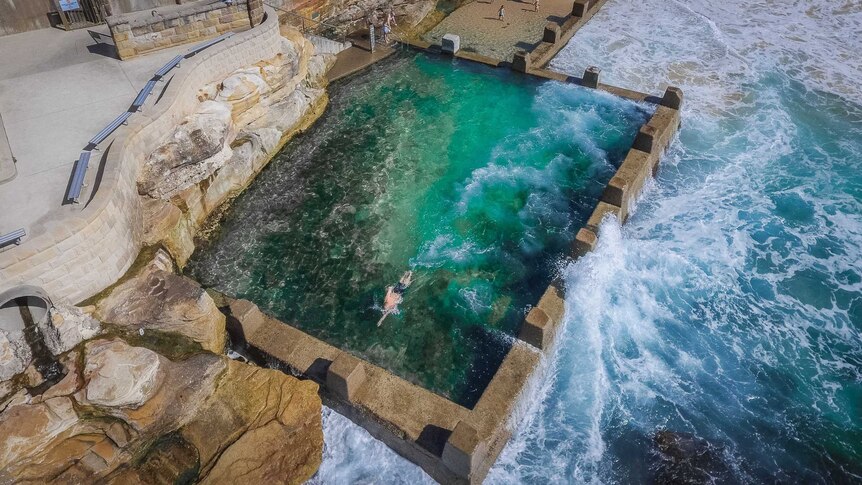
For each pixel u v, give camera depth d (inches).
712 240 961.5
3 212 681.0
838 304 866.1
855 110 1243.2
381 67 1364.4
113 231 712.4
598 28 1557.6
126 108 856.9
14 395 607.8
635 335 821.9
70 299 679.7
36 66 956.6
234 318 748.6
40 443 581.6
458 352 788.0
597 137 1157.7
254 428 647.8
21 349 631.2
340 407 714.8
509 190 1039.6
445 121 1203.9
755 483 666.8
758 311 857.5
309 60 1224.8
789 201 1031.6
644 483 667.4
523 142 1148.5
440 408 676.7
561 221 980.6
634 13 1635.1
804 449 700.0
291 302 852.6
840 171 1091.9
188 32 1010.1
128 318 694.5
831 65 1396.4
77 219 653.3
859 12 1630.2
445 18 1587.1
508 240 946.1
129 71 945.5
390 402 684.1
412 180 1061.1
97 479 593.0
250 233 958.4
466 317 831.7
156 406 628.7
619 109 1221.1
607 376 772.6
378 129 1181.7
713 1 1707.7
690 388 762.8
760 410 740.0
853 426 722.8
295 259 915.4
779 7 1670.8
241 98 1004.6
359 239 948.0
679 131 1184.2
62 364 634.2
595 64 1400.1
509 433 690.8
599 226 898.7
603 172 1078.4
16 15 1023.0
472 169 1085.8
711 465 681.0
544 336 727.7
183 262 887.7
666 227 986.7
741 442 705.6
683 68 1386.6
